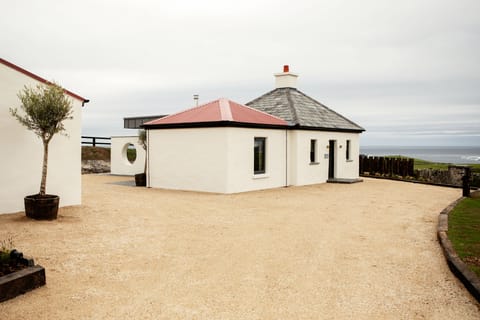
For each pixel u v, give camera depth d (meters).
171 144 16.88
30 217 9.16
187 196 14.28
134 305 4.79
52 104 9.19
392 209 11.91
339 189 17.33
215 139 15.52
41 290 5.18
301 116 19.31
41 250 6.88
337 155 21.61
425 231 8.84
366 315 4.60
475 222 9.05
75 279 5.61
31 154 10.24
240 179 15.89
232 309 4.73
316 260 6.68
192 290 5.29
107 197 13.38
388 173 24.70
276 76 22.94
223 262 6.52
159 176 17.31
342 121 22.42
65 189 11.07
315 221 9.98
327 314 4.62
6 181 9.77
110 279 5.64
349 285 5.52
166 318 4.47
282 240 8.01
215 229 8.92
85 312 4.58
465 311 4.65
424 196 15.16
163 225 9.22
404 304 4.89
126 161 23.81
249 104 22.08
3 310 4.57
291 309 4.75
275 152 17.77
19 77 9.94
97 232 8.34
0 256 5.43
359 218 10.42
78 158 11.35
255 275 5.91
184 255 6.87
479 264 5.86
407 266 6.34
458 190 17.61
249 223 9.63
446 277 5.78
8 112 9.77
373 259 6.73
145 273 5.92
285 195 15.00
